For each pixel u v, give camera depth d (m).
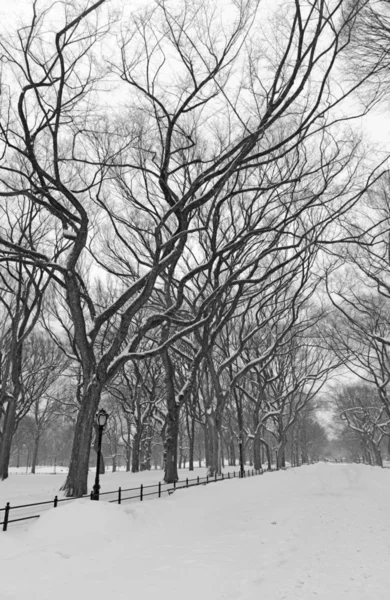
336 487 21.42
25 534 9.55
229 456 60.59
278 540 9.05
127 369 42.38
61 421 69.50
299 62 14.52
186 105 17.66
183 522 11.57
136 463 40.16
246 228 22.08
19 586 6.19
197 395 41.19
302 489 20.05
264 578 6.31
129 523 10.62
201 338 26.44
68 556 7.86
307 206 19.70
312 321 39.50
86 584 6.23
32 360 41.34
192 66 17.16
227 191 23.48
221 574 6.59
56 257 25.89
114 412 52.41
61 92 14.62
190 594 5.72
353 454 91.12
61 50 13.96
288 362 45.00
